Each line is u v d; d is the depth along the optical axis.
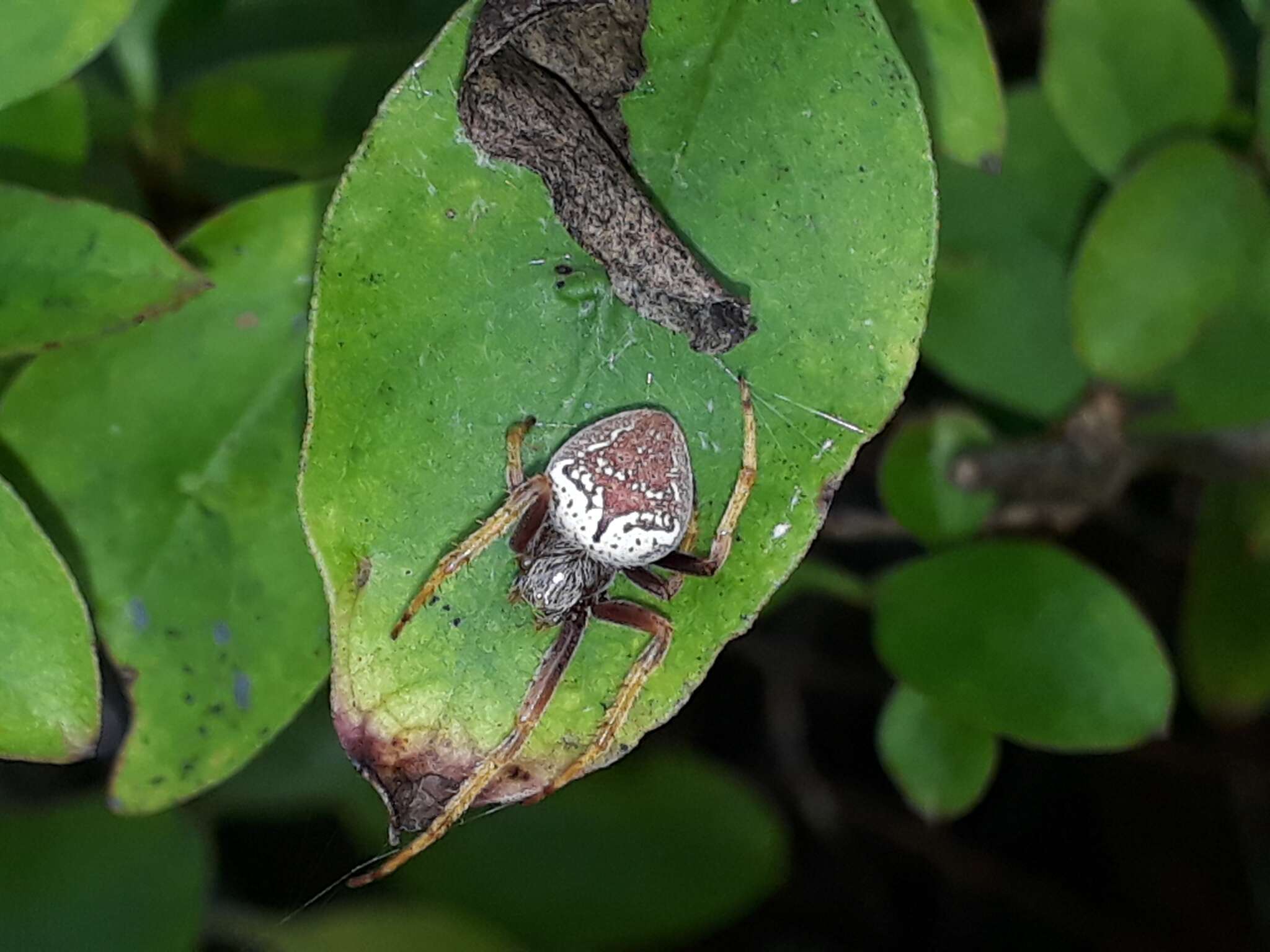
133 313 0.07
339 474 0.06
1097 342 0.10
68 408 0.08
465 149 0.06
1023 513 0.11
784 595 0.11
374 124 0.06
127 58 0.10
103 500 0.08
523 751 0.07
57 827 0.10
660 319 0.07
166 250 0.07
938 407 0.11
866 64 0.06
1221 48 0.10
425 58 0.06
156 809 0.08
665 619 0.07
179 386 0.08
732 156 0.06
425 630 0.07
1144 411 0.11
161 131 0.10
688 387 0.07
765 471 0.07
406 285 0.06
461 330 0.06
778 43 0.06
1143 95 0.10
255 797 0.11
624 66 0.06
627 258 0.06
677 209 0.06
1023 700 0.09
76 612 0.07
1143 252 0.10
